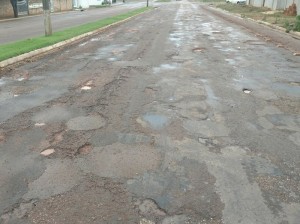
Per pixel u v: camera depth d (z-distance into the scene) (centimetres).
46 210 360
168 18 3028
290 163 460
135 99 720
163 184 407
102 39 1653
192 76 917
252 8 4238
